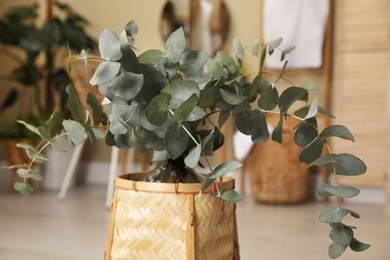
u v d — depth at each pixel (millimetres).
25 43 3857
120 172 4336
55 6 4527
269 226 2734
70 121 934
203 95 907
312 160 934
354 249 904
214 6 4078
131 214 973
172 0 4215
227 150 4004
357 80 3533
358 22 3525
